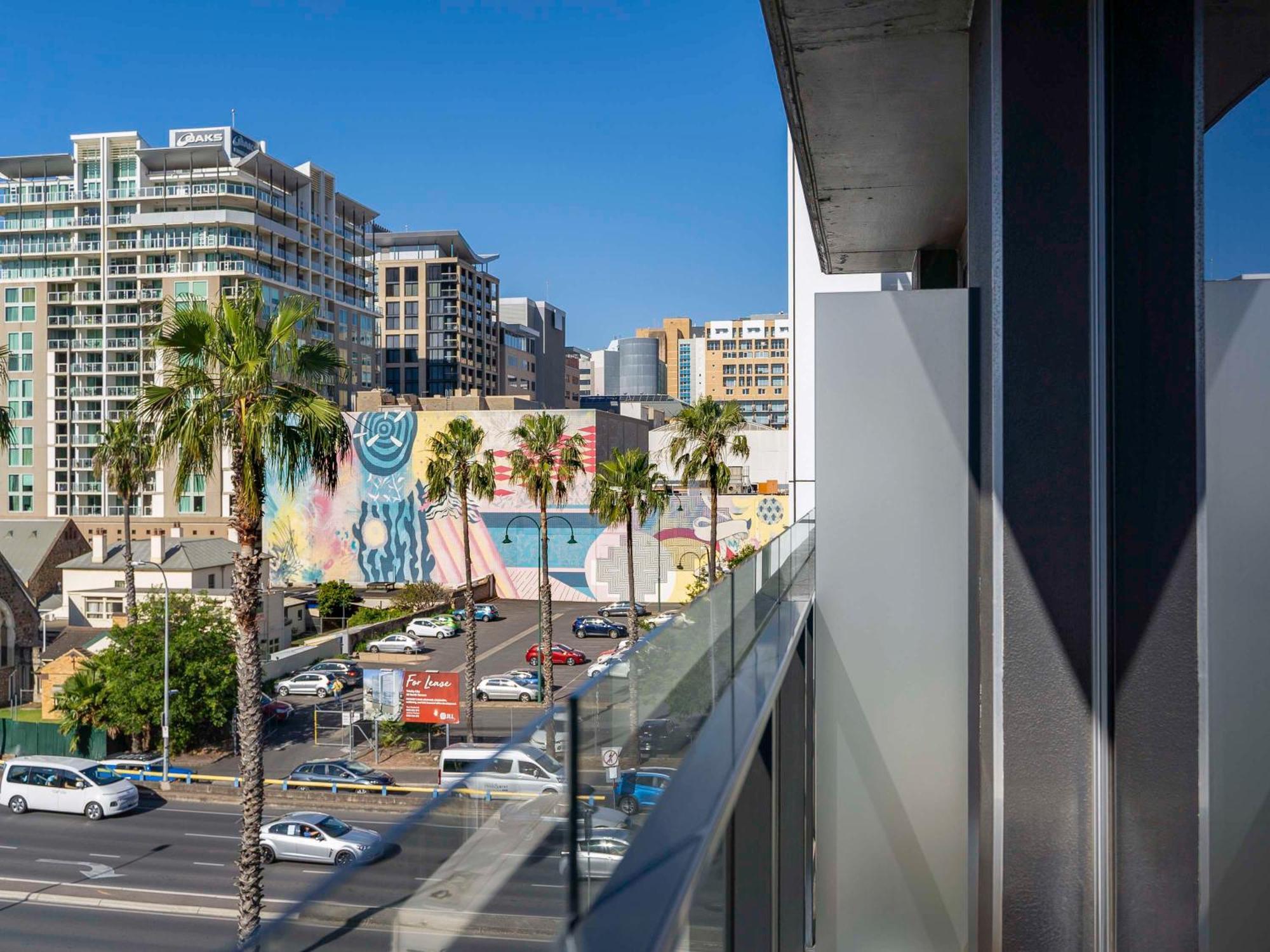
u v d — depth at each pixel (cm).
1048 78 428
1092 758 427
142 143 9012
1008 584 438
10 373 8569
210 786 3306
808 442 2309
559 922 184
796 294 2333
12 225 8800
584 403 18562
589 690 209
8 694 4547
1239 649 362
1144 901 406
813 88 714
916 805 576
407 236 13238
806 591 786
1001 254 435
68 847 2822
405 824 134
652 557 6412
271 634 5366
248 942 111
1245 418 353
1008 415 435
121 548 5681
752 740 349
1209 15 387
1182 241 397
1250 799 362
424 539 6681
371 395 7575
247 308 1498
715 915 357
